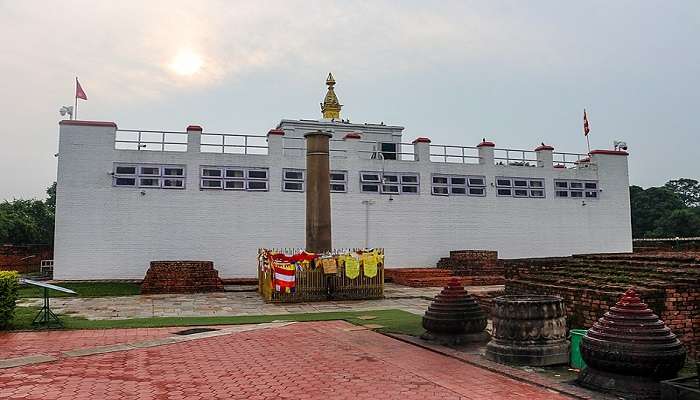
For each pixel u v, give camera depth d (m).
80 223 25.11
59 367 9.35
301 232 27.89
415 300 20.27
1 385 8.13
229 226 26.95
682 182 77.75
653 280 11.05
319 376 8.70
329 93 35.31
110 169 25.70
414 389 7.88
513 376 8.53
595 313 10.73
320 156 22.23
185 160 26.77
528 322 9.38
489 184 31.33
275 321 14.92
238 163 27.47
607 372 7.62
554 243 32.06
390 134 34.28
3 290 13.17
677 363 7.35
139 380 8.46
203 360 9.95
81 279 24.84
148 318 15.53
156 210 26.08
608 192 33.50
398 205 29.73
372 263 20.66
